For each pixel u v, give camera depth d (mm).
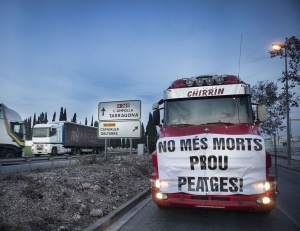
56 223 4828
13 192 5668
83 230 4602
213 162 4840
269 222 5504
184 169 4977
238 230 5020
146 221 5621
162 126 6305
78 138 31188
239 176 4730
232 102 6031
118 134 14133
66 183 7172
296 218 5785
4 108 17406
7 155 17375
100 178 8633
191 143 4992
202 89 6203
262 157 4727
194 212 6258
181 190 4957
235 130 5383
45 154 26500
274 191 4734
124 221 5629
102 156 17547
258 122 5961
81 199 6301
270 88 21719
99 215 5504
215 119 5957
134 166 12648
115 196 7301
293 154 32625
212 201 4785
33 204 5297
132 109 14094
